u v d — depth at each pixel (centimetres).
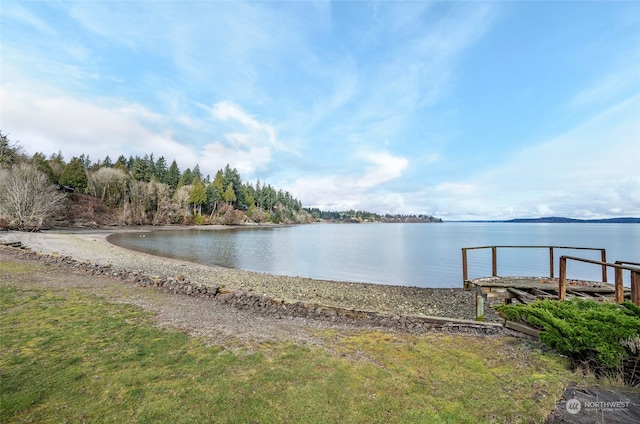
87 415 338
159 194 8506
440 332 654
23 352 489
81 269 1296
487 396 383
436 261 3164
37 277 1096
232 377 431
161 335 591
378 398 383
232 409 355
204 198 9762
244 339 589
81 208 6706
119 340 556
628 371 403
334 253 3812
